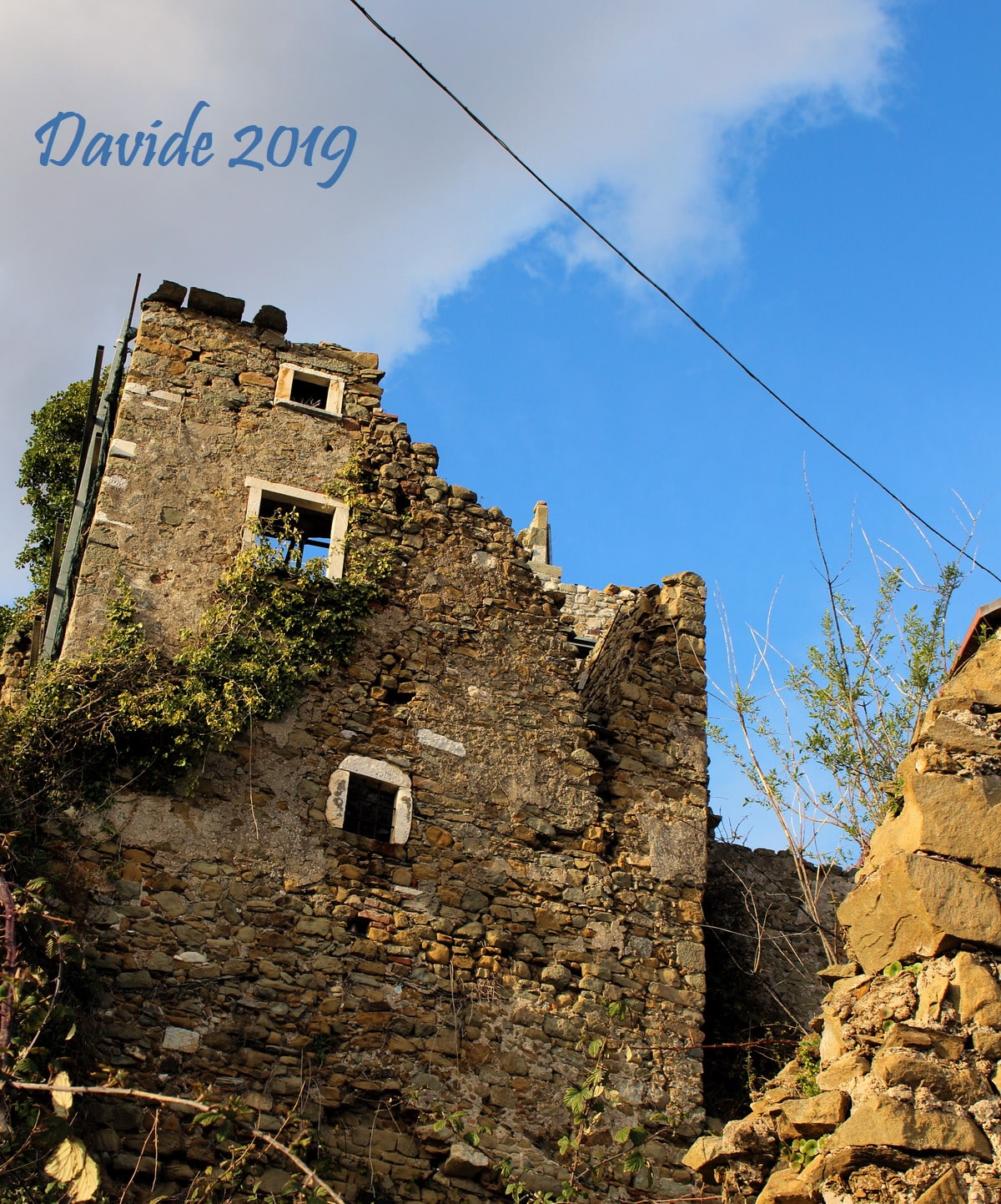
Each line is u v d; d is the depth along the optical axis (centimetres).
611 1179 1135
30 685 1190
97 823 1112
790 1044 1247
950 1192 570
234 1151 883
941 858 661
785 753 1187
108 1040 1029
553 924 1244
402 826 1227
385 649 1302
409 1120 1098
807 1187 607
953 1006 623
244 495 1325
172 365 1366
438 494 1402
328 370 1433
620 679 1438
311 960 1130
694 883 1332
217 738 1176
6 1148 795
